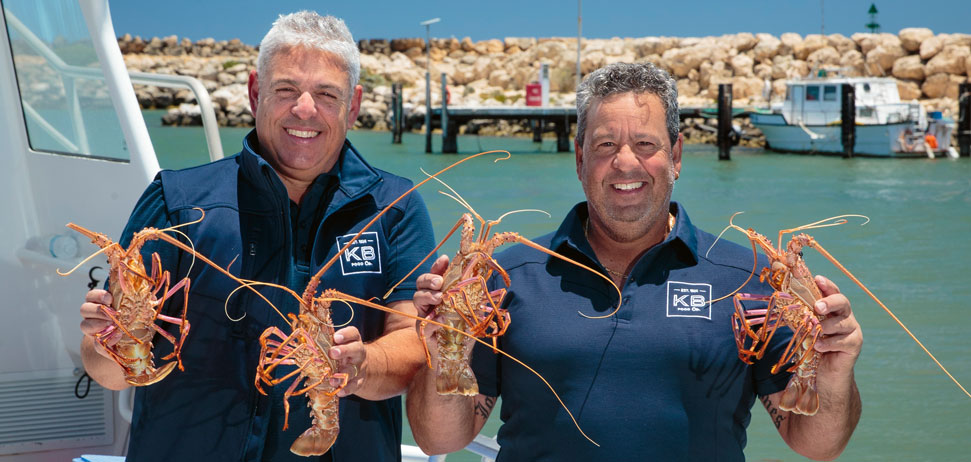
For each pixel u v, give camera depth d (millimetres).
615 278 2639
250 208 2652
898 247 16859
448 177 27844
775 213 21234
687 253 2602
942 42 41719
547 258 2650
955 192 24172
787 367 2506
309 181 2699
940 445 7848
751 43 47969
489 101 47312
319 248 2658
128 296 2328
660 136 2496
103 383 2578
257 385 2391
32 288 3965
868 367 9867
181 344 2449
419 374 2598
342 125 2654
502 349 2617
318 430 2393
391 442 2762
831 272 14750
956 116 38906
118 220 3777
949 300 12680
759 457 7457
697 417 2480
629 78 2521
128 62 60875
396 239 2756
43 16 3754
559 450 2492
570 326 2525
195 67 59812
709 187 25656
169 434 2574
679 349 2475
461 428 2598
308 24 2623
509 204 22344
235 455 2564
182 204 2629
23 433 3996
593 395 2477
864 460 7648
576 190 24766
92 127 3785
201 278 2596
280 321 2617
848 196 23688
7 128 3912
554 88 50938
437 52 57938
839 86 32188
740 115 35719
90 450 4125
